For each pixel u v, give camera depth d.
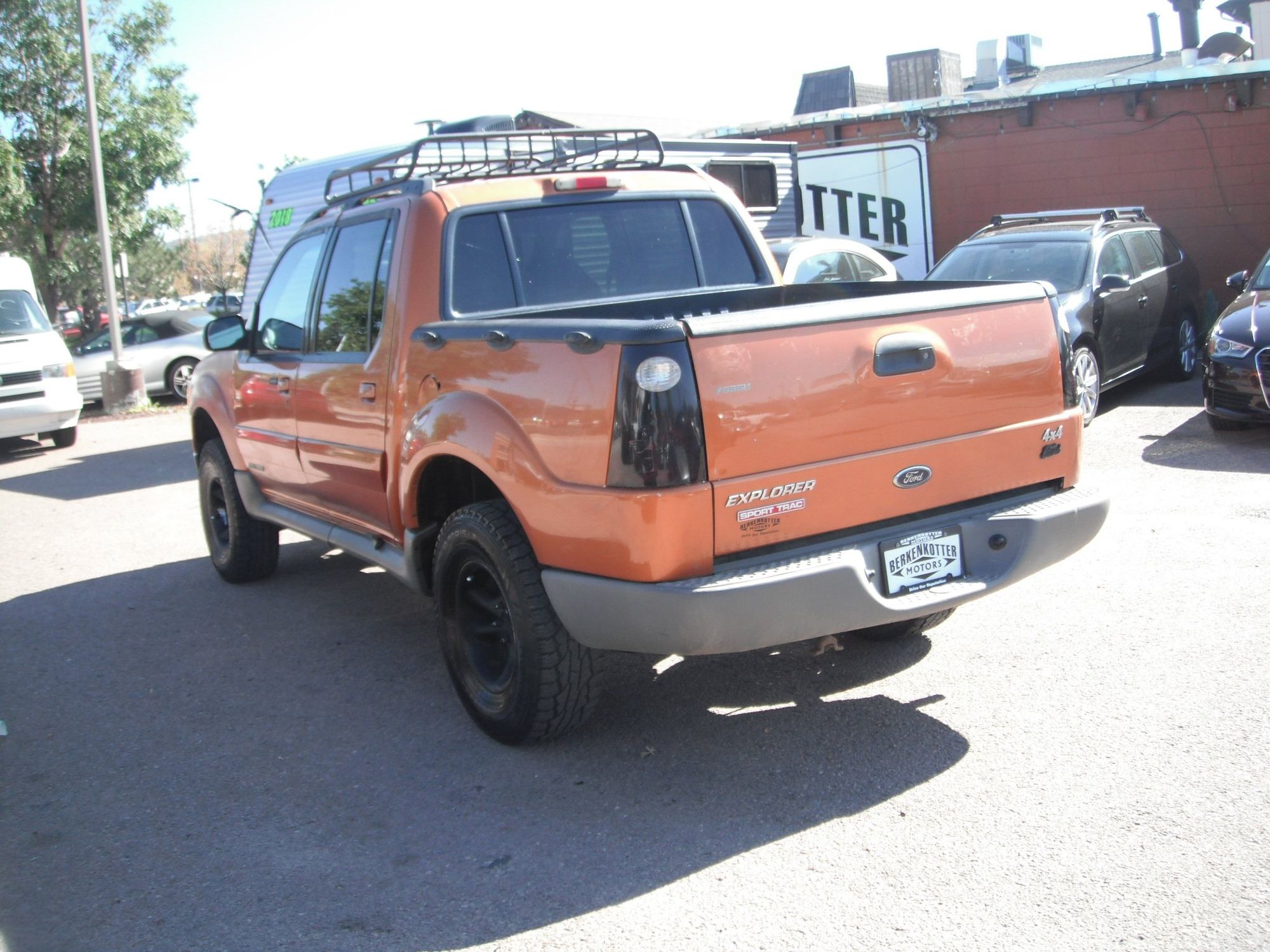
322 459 5.36
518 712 4.07
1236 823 3.35
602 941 3.01
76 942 3.17
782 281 5.43
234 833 3.76
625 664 5.07
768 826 3.56
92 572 7.68
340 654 5.57
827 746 4.09
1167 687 4.35
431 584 4.68
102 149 26.11
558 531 3.66
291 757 4.35
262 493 6.52
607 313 4.76
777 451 3.51
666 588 3.41
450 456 4.27
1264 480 7.46
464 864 3.46
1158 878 3.10
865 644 5.08
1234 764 3.71
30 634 6.27
